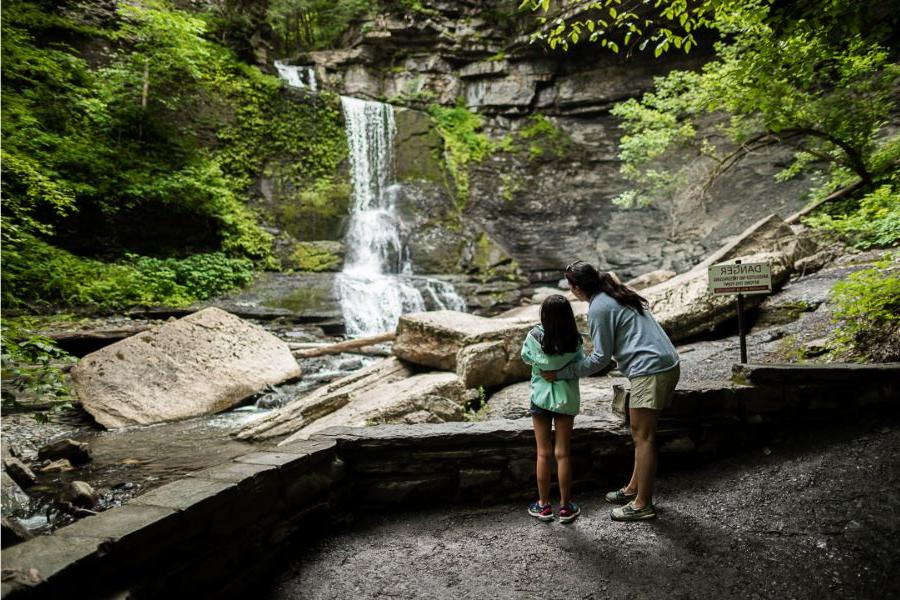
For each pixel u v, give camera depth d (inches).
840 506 119.5
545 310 131.5
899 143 377.4
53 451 199.9
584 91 790.5
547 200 757.9
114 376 269.4
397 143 753.0
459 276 629.3
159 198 512.1
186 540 97.6
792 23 170.7
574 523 132.6
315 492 133.8
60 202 401.7
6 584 70.4
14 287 382.9
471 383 234.2
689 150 658.8
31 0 523.2
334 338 442.0
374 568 120.0
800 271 326.6
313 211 647.8
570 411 132.2
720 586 103.7
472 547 126.3
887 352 189.3
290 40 917.2
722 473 144.6
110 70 525.3
